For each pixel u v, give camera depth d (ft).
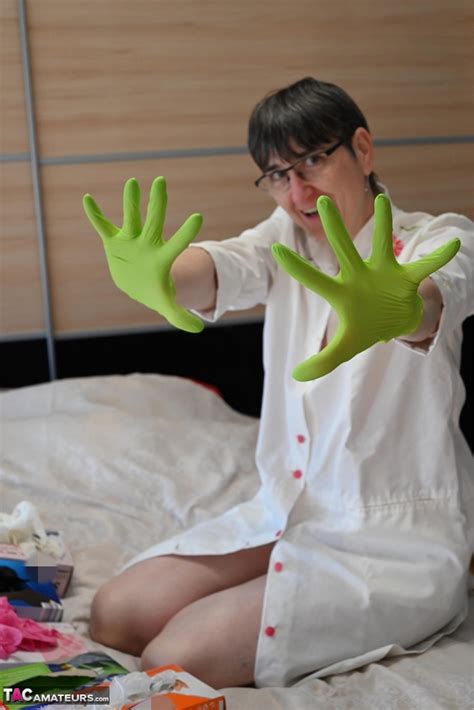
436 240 4.70
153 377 8.52
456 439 5.31
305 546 4.99
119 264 4.02
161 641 4.89
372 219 5.27
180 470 7.27
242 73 8.80
